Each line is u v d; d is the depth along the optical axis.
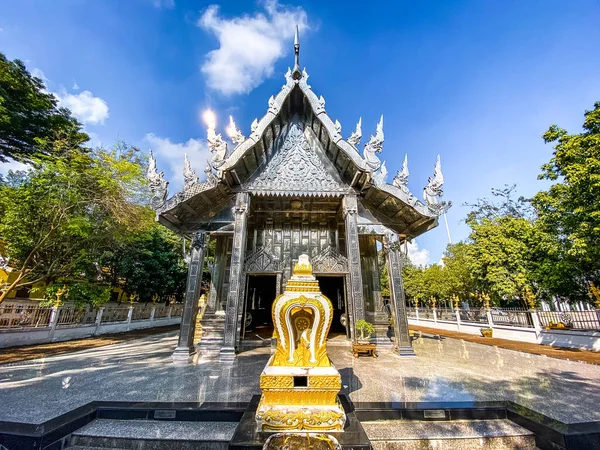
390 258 9.98
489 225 20.61
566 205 10.59
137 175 15.60
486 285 19.81
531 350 10.70
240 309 10.82
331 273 11.22
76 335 14.94
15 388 5.19
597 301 11.82
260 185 10.48
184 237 10.38
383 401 4.40
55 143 13.14
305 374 3.36
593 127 10.18
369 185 9.85
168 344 11.86
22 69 15.19
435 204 9.30
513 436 3.69
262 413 3.18
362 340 8.61
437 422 4.01
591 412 4.13
